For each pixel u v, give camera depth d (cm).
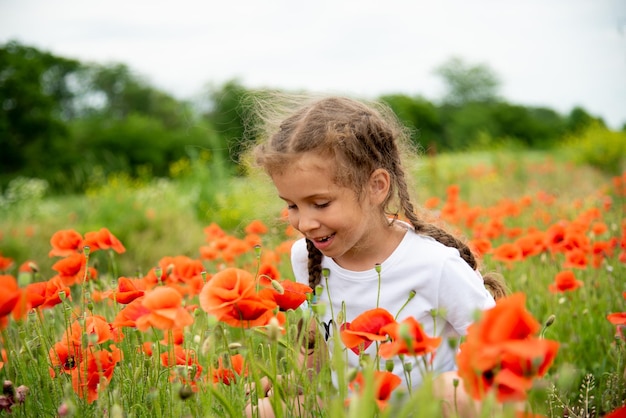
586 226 388
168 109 5412
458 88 6138
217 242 352
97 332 170
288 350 156
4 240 705
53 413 166
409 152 261
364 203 199
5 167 3541
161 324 133
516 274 363
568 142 1892
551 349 103
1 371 208
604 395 214
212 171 1080
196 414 149
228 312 142
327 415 143
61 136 3797
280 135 202
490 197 958
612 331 287
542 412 129
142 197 1020
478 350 100
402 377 205
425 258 204
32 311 189
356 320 141
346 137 192
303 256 239
